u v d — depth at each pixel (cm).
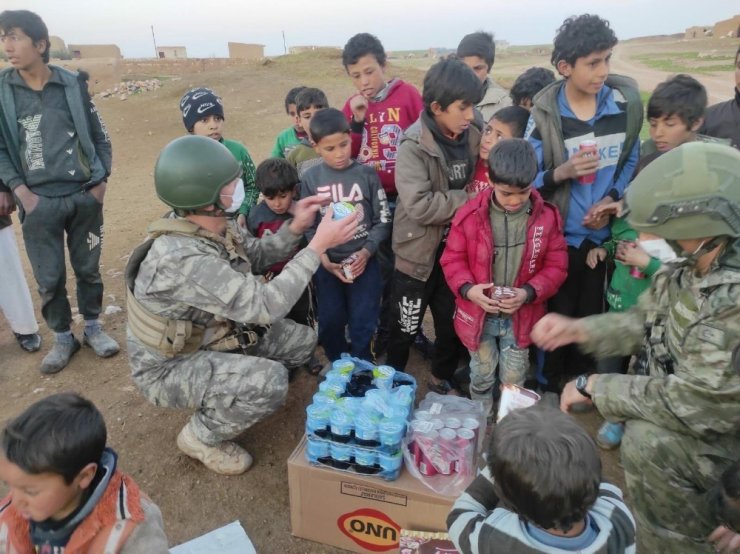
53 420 147
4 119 354
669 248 178
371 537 243
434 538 222
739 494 159
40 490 148
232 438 290
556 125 300
